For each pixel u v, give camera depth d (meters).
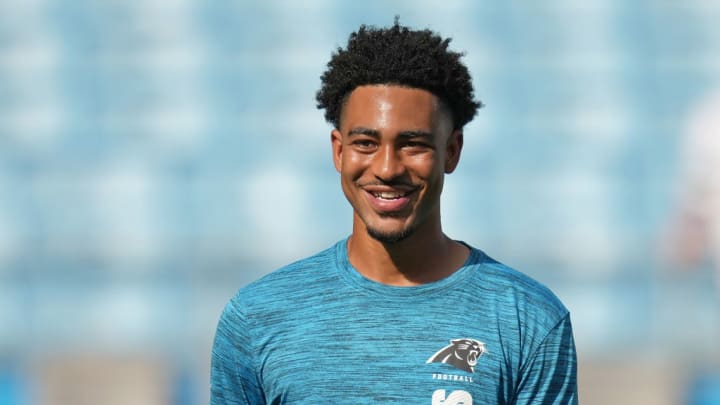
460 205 48.78
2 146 50.44
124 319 45.66
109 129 50.94
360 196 9.97
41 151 50.38
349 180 10.01
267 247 47.50
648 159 50.53
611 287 46.06
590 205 49.12
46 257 47.44
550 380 10.04
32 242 48.03
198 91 51.94
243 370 10.30
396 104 9.75
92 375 33.03
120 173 49.66
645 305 44.97
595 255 47.09
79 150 50.47
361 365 9.84
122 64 52.28
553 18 53.00
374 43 10.02
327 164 49.72
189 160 50.00
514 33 53.06
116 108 51.50
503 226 48.56
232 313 10.43
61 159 50.09
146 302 45.97
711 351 40.56
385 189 9.80
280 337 10.12
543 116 51.47
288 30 53.06
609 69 52.53
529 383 9.98
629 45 52.88
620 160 50.44
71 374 33.09
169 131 50.88
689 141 50.75
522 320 10.03
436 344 9.84
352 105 9.95
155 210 48.97
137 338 44.91
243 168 49.66
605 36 53.12
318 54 52.53
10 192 49.22
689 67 52.66
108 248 47.59
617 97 52.03
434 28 53.09
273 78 52.12
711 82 52.03
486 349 9.84
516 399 9.98
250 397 10.35
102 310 46.09
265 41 52.88
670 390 32.62
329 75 10.47
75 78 52.22
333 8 53.44
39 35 52.81
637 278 46.09
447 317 9.97
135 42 52.53
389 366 9.80
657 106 52.03
